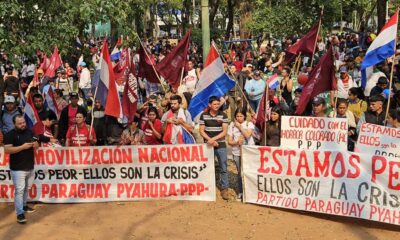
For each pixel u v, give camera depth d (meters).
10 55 10.56
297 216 9.07
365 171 8.66
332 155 8.91
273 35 30.34
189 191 9.82
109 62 10.24
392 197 8.44
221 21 54.72
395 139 8.91
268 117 10.08
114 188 9.92
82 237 8.30
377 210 8.55
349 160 8.79
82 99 17.97
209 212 9.25
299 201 9.18
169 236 8.29
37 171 9.91
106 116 11.04
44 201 9.94
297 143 9.75
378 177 8.55
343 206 8.82
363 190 8.66
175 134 10.33
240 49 29.05
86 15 10.48
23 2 10.54
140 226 8.70
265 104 9.99
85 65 18.61
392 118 9.70
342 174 8.84
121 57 15.16
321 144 9.58
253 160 9.55
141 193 9.89
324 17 24.47
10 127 11.27
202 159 9.73
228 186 10.12
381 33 10.21
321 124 9.55
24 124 8.78
